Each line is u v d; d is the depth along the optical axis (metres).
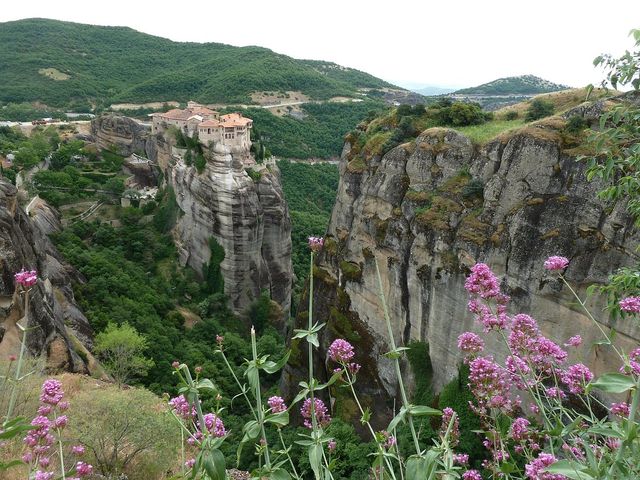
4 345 27.38
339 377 7.30
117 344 40.91
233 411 39.91
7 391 15.97
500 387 8.81
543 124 25.88
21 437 14.41
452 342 27.83
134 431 17.92
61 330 35.00
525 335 9.20
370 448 26.66
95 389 24.19
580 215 22.86
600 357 21.20
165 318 57.44
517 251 24.72
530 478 7.14
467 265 26.97
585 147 23.52
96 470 16.59
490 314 8.61
